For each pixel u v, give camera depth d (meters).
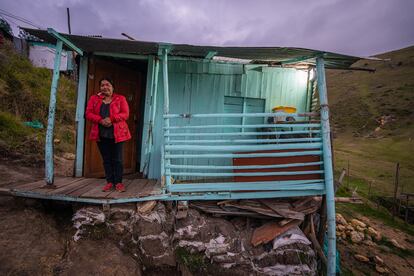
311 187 3.83
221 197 3.79
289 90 5.47
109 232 3.23
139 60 5.14
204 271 3.30
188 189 3.72
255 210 3.81
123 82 5.17
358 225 7.41
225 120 5.30
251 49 3.59
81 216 3.23
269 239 3.52
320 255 3.84
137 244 3.21
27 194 3.32
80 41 3.66
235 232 3.71
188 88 5.10
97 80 4.67
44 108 9.65
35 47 15.15
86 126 4.61
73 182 4.09
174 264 3.20
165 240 3.31
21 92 9.24
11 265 2.53
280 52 3.76
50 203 3.60
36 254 2.76
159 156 4.92
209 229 3.61
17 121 7.65
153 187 3.99
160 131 4.96
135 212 3.38
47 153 3.61
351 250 5.92
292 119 4.95
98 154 4.91
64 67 15.65
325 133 3.75
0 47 11.65
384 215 9.27
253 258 3.43
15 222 3.01
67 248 3.00
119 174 3.65
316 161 3.87
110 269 2.82
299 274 3.36
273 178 3.89
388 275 5.07
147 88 4.79
